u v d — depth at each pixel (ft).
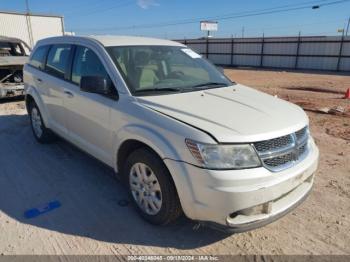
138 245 9.54
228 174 8.27
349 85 52.70
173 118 9.34
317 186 13.00
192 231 10.18
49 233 10.05
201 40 123.34
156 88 11.32
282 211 9.18
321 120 24.12
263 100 11.41
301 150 9.82
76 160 15.58
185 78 12.73
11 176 13.89
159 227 10.34
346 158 15.94
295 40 97.86
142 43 13.26
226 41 115.55
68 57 14.21
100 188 12.85
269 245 9.58
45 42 17.17
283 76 72.84
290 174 8.99
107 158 12.02
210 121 9.06
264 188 8.45
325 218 10.87
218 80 13.56
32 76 17.24
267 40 104.32
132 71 11.54
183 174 8.73
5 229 10.24
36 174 14.08
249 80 63.21
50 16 91.97
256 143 8.59
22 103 29.96
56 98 14.79
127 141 10.66
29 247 9.40
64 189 12.76
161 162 9.43
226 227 8.59
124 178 11.32
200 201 8.61
